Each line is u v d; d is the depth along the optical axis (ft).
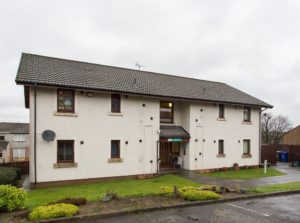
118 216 29.84
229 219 29.48
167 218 29.40
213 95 72.38
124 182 53.36
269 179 57.62
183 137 65.05
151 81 69.00
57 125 50.39
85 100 53.36
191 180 55.06
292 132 135.85
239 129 76.28
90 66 66.90
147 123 60.59
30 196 40.52
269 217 30.55
